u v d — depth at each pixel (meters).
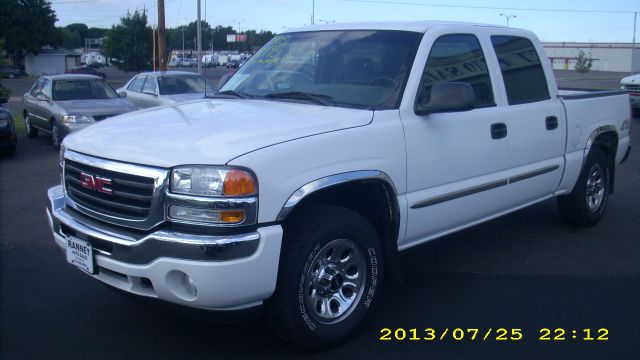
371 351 3.75
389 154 3.90
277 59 4.93
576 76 49.44
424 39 4.38
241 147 3.25
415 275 5.07
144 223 3.25
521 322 4.18
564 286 4.85
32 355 3.67
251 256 3.17
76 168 3.69
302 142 3.43
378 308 4.39
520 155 5.05
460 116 4.45
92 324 4.10
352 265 3.81
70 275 4.96
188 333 3.98
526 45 5.35
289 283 3.41
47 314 4.24
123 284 3.39
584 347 3.82
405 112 4.07
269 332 3.97
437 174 4.28
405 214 4.07
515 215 7.00
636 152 11.74
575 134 5.77
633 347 3.84
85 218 3.62
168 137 3.48
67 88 12.73
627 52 68.88
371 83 4.27
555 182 5.63
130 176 3.32
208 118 3.82
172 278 3.18
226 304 3.20
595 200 6.39
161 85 13.92
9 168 10.09
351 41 4.64
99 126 3.95
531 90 5.30
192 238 3.10
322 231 3.51
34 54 65.12
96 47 106.69
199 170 3.14
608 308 4.43
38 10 64.12
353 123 3.76
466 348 3.80
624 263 5.40
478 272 5.15
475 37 4.82
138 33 48.69
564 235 6.23
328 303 3.69
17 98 28.48
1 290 4.64
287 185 3.31
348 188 3.79
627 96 6.70
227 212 3.12
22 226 6.44
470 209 4.65
